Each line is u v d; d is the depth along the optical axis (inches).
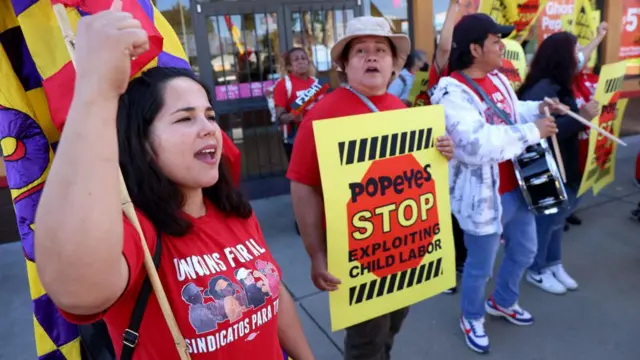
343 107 75.2
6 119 51.7
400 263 77.5
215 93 206.2
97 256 29.8
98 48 30.5
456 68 97.7
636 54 305.9
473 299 106.6
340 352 108.3
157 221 40.9
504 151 88.1
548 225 127.1
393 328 86.4
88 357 51.8
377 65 74.6
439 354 107.4
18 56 51.9
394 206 75.5
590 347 107.6
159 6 191.8
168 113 41.3
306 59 177.6
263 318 45.3
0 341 115.8
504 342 110.8
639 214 176.1
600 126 128.3
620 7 288.5
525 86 119.8
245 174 217.8
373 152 72.7
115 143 31.2
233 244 46.4
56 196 29.2
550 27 262.8
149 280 39.0
